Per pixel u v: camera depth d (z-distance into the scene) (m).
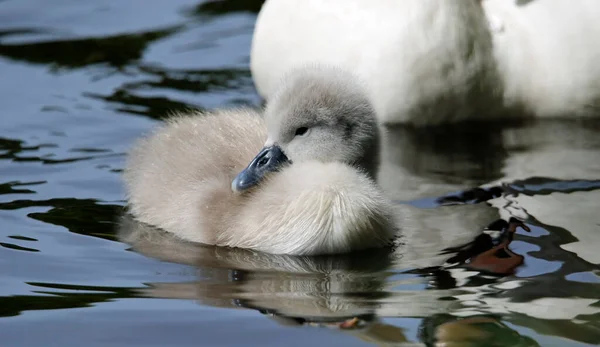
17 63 13.65
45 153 11.00
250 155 9.66
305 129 9.32
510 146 11.61
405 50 11.88
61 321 7.45
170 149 9.98
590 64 12.41
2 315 7.54
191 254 8.79
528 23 12.51
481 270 8.32
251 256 8.76
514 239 8.94
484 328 7.28
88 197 9.96
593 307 7.59
